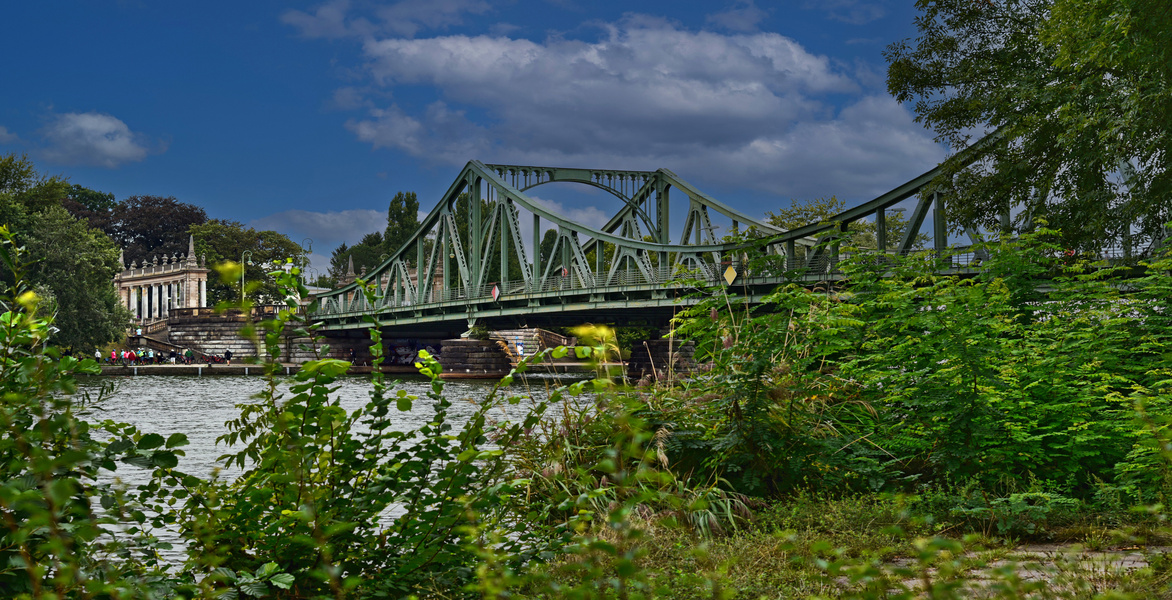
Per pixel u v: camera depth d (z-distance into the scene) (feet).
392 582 11.03
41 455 7.31
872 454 22.59
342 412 11.13
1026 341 27.07
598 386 11.18
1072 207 70.03
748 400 21.79
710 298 26.02
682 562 13.24
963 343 22.80
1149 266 29.12
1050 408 22.80
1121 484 20.49
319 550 10.58
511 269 313.73
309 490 10.98
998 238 32.24
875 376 24.39
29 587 8.53
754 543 15.56
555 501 18.08
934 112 85.05
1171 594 9.46
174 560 11.93
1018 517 18.90
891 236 186.91
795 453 21.88
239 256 381.60
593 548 7.48
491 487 10.96
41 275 195.93
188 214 454.81
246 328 10.38
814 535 17.04
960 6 83.41
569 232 187.21
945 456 21.75
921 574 7.21
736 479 21.97
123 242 450.30
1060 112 71.26
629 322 185.16
